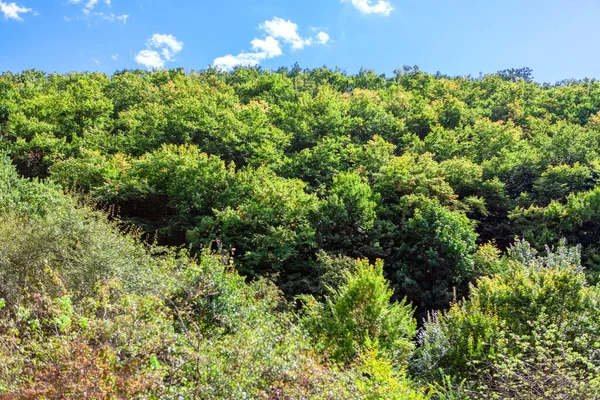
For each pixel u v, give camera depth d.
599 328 9.15
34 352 4.33
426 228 22.95
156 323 5.46
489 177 35.50
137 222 25.19
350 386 5.48
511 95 69.44
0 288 7.88
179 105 39.16
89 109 39.84
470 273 21.81
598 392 6.36
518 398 6.97
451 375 9.42
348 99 58.12
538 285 10.75
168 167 26.22
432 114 49.91
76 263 9.46
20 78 65.50
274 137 36.06
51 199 14.73
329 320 11.41
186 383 4.29
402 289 21.89
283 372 4.82
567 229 27.84
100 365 3.75
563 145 39.25
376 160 34.31
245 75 74.00
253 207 22.89
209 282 7.84
